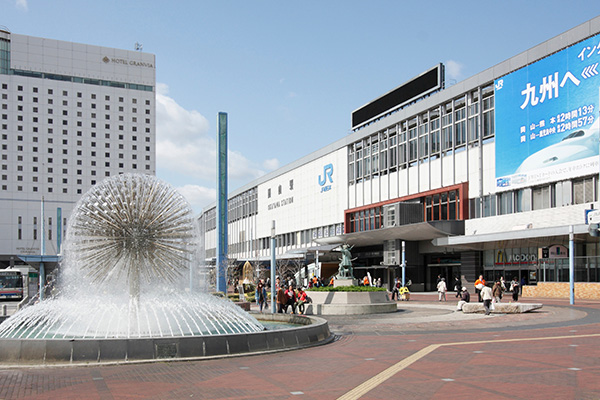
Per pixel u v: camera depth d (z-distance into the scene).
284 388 9.33
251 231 92.38
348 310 26.09
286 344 13.96
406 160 56.00
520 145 41.31
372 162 62.16
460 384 9.38
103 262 14.48
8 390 9.31
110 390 9.28
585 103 36.06
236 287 54.16
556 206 38.53
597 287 34.16
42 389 9.38
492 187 44.25
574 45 37.03
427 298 41.38
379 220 59.91
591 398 8.24
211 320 16.34
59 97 113.94
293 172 81.25
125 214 14.54
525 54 41.03
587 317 21.61
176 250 15.12
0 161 107.88
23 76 111.50
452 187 48.28
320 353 13.40
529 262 41.94
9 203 107.62
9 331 16.03
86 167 114.75
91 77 117.56
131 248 14.49
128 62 121.19
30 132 110.81
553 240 37.94
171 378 10.30
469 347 13.91
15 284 48.47
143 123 120.81
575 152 36.62
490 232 43.81
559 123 37.97
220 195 37.38
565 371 10.34
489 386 9.17
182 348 12.37
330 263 59.28
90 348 11.85
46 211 110.00
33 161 110.50
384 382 9.66
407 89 56.31
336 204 69.00
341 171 68.12
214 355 12.59
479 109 45.81
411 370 10.78
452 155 49.03
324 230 71.56
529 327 18.67
